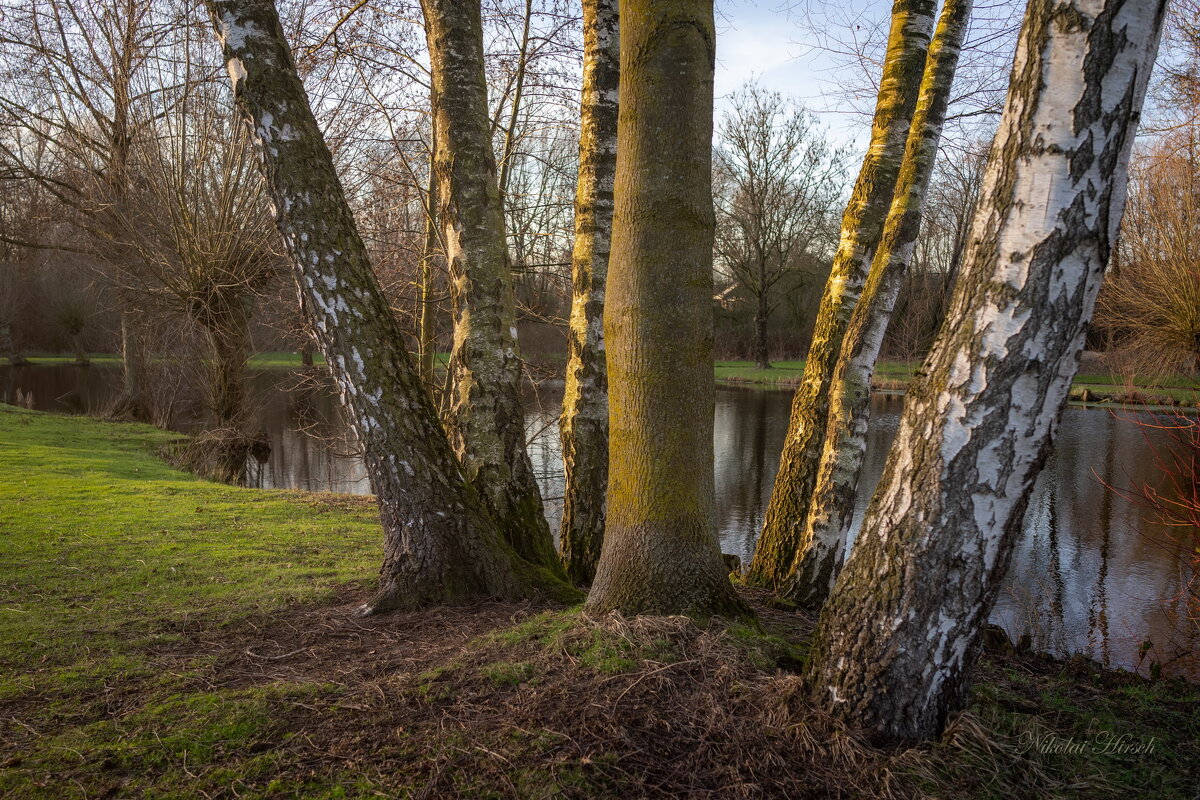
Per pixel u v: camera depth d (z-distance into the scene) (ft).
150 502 26.27
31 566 17.67
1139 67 6.90
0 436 44.47
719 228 114.83
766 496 39.99
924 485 8.05
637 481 11.72
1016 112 7.41
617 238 11.68
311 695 10.25
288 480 45.96
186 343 58.29
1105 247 7.23
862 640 8.60
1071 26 6.95
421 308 33.63
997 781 8.01
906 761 8.09
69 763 8.76
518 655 10.86
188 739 9.21
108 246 58.03
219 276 52.21
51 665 11.87
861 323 17.03
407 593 14.40
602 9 16.90
